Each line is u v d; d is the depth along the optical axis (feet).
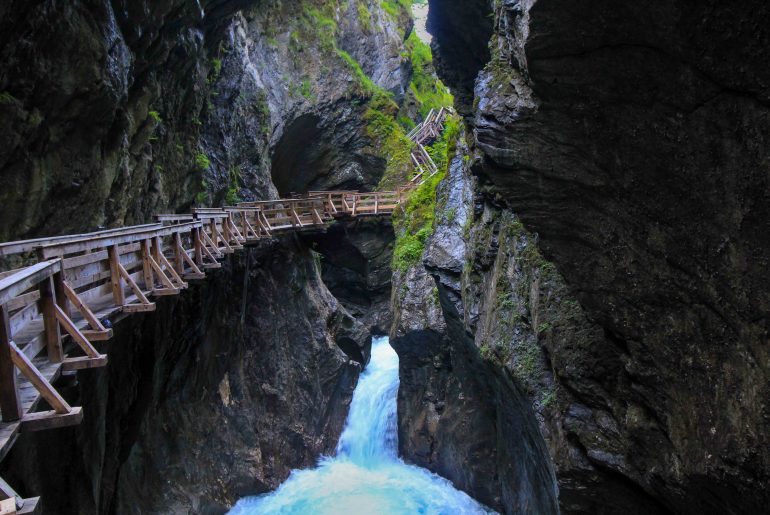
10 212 23.58
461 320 39.14
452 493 46.52
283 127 79.36
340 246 79.46
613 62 15.25
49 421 12.32
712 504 16.10
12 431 11.54
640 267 17.61
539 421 24.30
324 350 63.05
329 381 62.49
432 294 51.21
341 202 74.74
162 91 38.47
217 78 52.54
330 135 89.20
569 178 18.95
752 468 13.52
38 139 24.64
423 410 51.60
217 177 52.13
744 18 12.00
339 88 88.17
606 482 21.13
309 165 90.94
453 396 47.88
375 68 101.76
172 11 34.76
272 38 81.71
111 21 27.94
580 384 22.36
